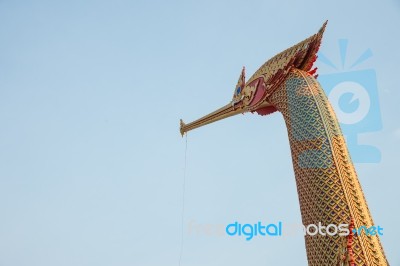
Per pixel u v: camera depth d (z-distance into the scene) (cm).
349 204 1695
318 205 1767
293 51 2419
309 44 2305
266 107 2531
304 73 2275
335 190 1750
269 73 2516
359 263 1548
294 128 2066
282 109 2258
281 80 2323
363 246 1587
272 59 2609
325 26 2259
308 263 1783
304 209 1866
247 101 2658
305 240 1828
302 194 1902
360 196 1734
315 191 1808
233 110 2812
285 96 2247
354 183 1769
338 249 1598
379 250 1595
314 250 1733
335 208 1708
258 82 2588
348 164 1830
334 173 1797
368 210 1722
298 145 2003
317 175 1831
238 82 2853
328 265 1630
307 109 2053
